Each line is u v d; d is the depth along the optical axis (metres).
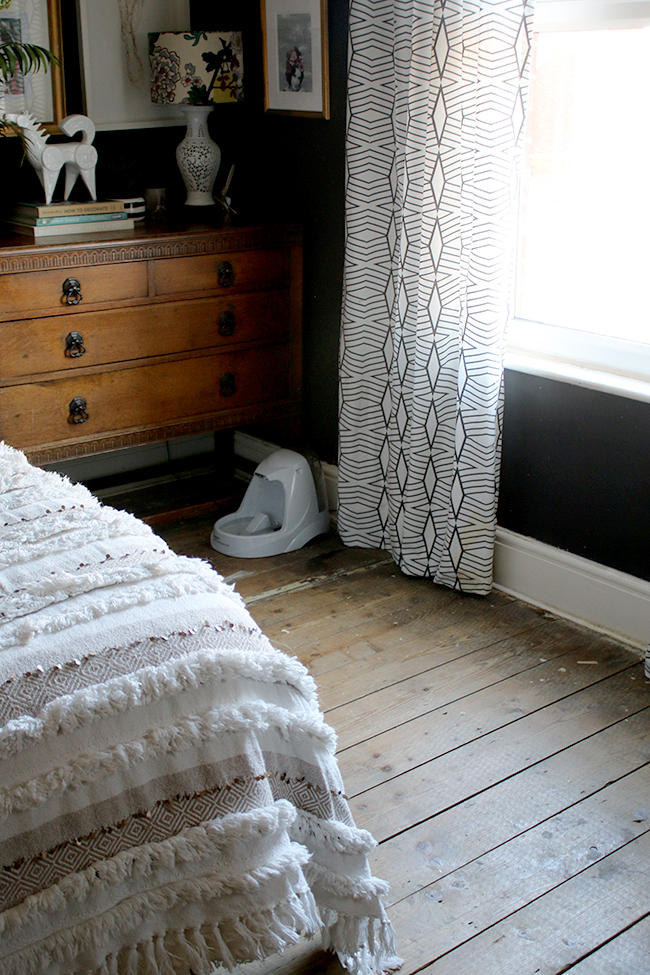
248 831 1.26
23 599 1.32
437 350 2.64
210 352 3.07
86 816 1.19
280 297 3.18
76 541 1.49
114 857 1.21
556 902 1.70
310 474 3.15
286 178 3.27
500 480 2.81
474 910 1.68
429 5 2.43
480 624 2.64
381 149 2.71
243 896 1.29
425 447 2.75
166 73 3.01
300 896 1.38
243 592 2.83
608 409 2.46
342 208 3.07
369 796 1.96
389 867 1.77
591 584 2.60
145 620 1.33
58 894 1.17
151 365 2.95
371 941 1.48
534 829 1.87
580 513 2.61
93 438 2.90
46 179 2.80
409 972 1.55
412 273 2.67
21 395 2.72
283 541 3.08
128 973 1.24
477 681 2.37
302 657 2.47
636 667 2.43
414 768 2.05
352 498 3.07
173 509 3.34
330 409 3.37
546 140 2.60
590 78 2.45
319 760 1.42
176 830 1.24
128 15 3.15
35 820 1.17
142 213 3.00
